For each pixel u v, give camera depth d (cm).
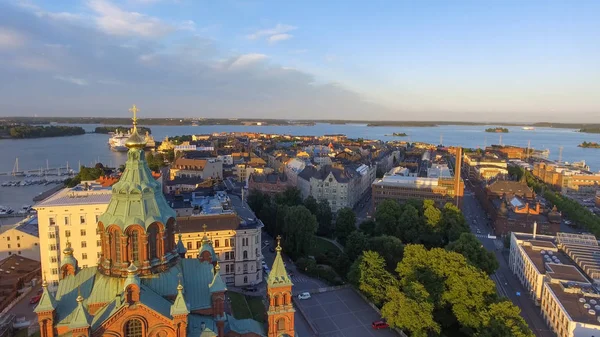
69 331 5244
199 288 6022
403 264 10794
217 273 6022
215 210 14238
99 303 5344
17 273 11831
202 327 5572
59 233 11806
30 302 10662
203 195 17962
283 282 6556
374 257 10956
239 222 12825
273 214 17475
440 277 10112
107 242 5531
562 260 12625
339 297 11169
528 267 12744
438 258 10556
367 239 13738
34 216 15650
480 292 9338
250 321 6731
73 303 5512
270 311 6538
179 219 12244
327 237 17950
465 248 12475
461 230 15675
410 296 9112
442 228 16212
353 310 10419
